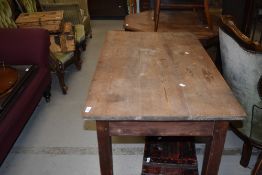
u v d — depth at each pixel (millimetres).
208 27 2268
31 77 1999
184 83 1239
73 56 2789
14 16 2730
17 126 1734
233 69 1465
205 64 1435
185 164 1553
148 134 1145
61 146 1918
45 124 2154
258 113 1422
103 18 4812
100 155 1201
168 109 1058
